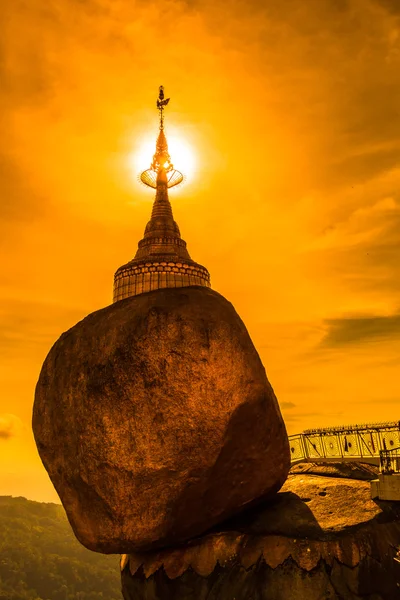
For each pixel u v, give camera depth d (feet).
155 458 28.66
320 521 31.65
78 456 30.81
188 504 29.19
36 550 596.29
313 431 50.49
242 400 29.91
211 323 31.09
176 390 29.40
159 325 30.73
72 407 32.07
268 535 30.19
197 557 30.40
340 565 28.17
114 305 34.88
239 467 30.71
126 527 28.78
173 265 45.60
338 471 41.63
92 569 579.89
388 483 33.76
